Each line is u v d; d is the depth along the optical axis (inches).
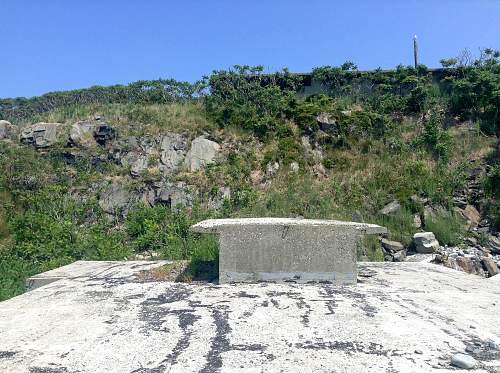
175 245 366.0
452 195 497.4
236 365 116.3
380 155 566.6
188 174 559.2
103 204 537.3
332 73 687.1
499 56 671.1
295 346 129.8
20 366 116.9
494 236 456.1
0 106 790.5
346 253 219.6
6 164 585.0
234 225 220.4
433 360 120.0
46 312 168.1
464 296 195.6
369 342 133.2
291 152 574.9
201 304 176.6
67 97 764.6
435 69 680.4
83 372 113.2
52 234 381.4
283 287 207.9
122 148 596.4
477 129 580.1
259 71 698.8
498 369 114.4
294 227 220.1
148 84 728.3
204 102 670.5
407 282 225.1
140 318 158.4
